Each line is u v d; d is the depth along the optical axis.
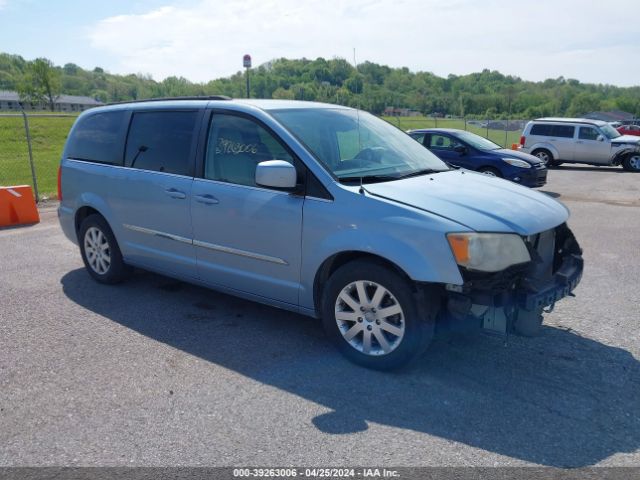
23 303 5.33
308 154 4.09
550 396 3.54
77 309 5.16
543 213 3.92
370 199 3.78
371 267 3.74
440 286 3.67
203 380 3.79
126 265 5.71
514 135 35.12
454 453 2.96
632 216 9.99
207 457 2.95
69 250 7.38
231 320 4.87
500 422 3.25
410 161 4.68
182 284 5.88
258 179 3.92
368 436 3.12
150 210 5.11
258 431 3.18
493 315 3.62
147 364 4.04
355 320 3.91
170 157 4.97
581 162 20.20
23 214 9.20
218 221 4.55
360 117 5.09
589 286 5.79
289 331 4.62
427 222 3.55
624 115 74.88
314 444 3.05
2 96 113.69
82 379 3.82
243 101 4.71
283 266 4.23
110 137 5.61
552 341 4.38
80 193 5.85
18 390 3.68
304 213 4.02
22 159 27.09
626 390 3.63
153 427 3.23
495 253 3.50
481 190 4.12
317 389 3.65
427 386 3.67
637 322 4.79
